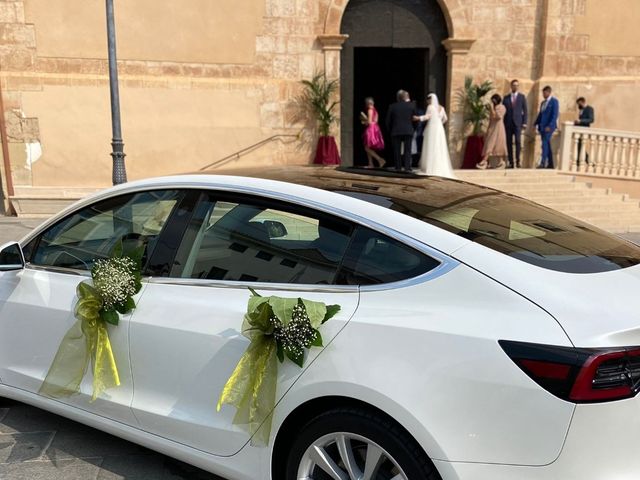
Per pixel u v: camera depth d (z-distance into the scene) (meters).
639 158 12.69
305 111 13.28
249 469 2.51
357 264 2.38
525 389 1.89
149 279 2.88
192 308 2.66
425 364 2.05
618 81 14.21
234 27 12.70
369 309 2.24
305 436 2.33
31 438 3.40
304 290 2.45
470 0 13.88
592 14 13.98
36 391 3.30
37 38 11.66
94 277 2.90
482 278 2.13
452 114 14.20
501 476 1.93
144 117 12.37
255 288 2.57
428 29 14.20
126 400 2.86
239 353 2.48
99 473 3.07
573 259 2.37
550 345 1.90
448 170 12.36
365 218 2.44
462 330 2.04
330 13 13.07
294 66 13.14
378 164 13.95
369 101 13.38
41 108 11.81
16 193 11.88
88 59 11.97
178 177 3.05
